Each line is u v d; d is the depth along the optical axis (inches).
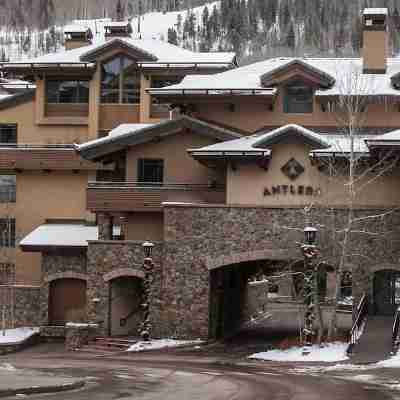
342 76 3459.6
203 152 3006.9
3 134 4165.8
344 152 2906.0
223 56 4069.9
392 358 2313.0
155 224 3331.7
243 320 3818.9
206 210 2960.1
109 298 3100.4
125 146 3331.7
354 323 2539.4
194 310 2957.7
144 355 2716.5
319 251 2834.6
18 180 4062.5
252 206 2923.2
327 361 2379.4
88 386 1663.4
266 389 1653.5
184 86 3452.3
